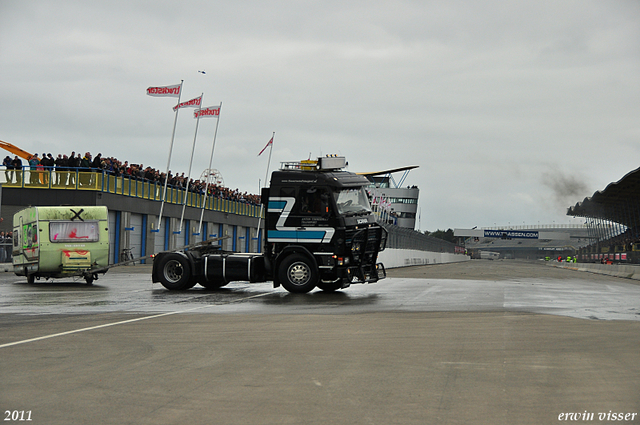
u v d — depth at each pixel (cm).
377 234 1775
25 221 2103
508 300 1556
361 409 520
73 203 3588
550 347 817
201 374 649
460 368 681
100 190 3647
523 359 733
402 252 4647
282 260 1672
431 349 798
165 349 796
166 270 1788
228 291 1802
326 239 1645
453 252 9381
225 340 868
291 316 1158
